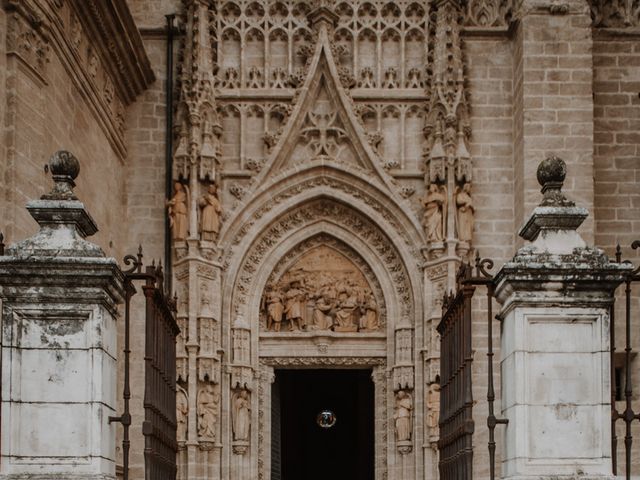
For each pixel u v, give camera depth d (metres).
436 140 28.62
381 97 29.34
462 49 29.30
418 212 28.92
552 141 27.66
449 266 27.94
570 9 27.98
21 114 18.97
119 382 26.91
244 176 29.11
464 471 15.09
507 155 29.11
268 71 29.47
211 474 27.69
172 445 17.80
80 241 13.04
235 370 28.39
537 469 12.87
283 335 29.11
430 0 29.59
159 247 28.69
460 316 15.88
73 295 12.80
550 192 13.73
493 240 28.78
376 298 29.48
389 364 28.92
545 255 13.22
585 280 13.08
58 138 21.47
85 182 23.97
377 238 29.42
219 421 28.02
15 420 12.59
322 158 29.11
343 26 29.69
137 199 28.84
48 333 12.77
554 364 13.07
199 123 28.47
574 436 12.97
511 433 13.14
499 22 29.53
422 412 28.05
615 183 29.09
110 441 13.27
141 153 29.00
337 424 37.75
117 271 13.12
